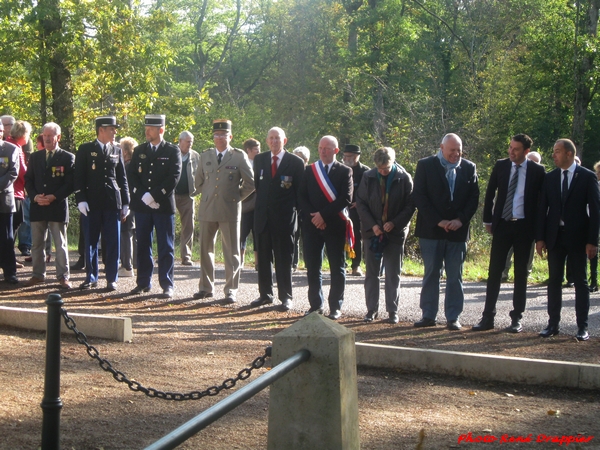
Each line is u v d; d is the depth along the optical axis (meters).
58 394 3.86
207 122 37.66
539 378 5.97
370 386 5.88
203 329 8.05
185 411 5.17
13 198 10.75
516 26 32.81
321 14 42.72
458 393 5.73
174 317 8.76
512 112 30.98
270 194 9.44
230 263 9.95
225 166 9.95
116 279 10.53
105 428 4.78
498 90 29.44
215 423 4.93
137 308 9.30
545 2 33.47
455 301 8.39
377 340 7.66
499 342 7.67
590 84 30.08
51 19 22.33
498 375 6.07
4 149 10.69
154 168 10.16
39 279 10.80
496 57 30.58
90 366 6.26
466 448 4.53
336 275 8.99
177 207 13.71
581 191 7.86
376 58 39.09
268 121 41.31
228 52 54.97
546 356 7.04
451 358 6.23
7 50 22.50
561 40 32.12
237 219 10.00
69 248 16.48
